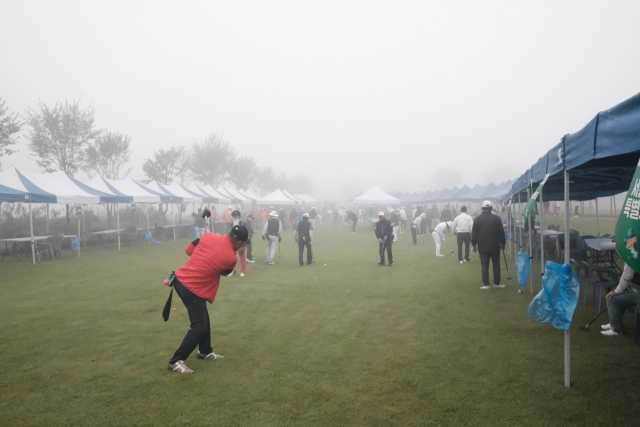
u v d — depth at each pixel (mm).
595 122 3016
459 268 10344
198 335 3947
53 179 14938
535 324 5238
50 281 9125
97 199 15148
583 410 3010
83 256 14164
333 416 3045
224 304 6812
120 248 16797
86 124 25328
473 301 6648
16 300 7176
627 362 3854
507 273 9289
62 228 20812
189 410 3176
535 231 11352
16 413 3154
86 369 4031
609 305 4676
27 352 4535
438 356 4219
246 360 4238
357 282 8750
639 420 2840
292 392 3467
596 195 12141
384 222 11172
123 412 3158
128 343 4832
